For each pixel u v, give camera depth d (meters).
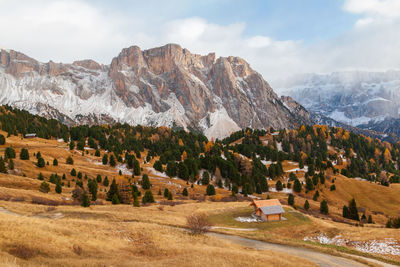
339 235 55.22
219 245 39.41
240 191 139.00
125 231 39.19
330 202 129.88
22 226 29.00
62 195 81.44
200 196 114.44
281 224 65.44
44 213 51.50
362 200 131.75
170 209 72.69
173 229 44.69
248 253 35.06
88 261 24.19
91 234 34.84
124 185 87.44
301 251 42.06
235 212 73.69
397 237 49.38
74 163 142.12
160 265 26.03
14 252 23.03
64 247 27.45
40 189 79.69
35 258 22.83
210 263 28.45
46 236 28.45
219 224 63.28
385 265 38.72
